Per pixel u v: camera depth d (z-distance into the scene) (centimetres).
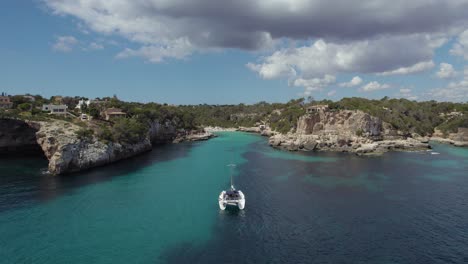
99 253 4325
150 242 4641
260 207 6075
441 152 13188
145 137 14250
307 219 5447
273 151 13900
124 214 5738
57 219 5484
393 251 4334
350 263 4028
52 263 4075
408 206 6081
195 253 4316
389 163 10600
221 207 5972
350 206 6084
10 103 15800
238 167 10100
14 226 5172
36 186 7538
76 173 9038
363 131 14412
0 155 11506
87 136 10138
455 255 4231
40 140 9325
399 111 19838
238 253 4300
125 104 18550
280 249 4400
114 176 8756
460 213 5712
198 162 11112
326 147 13912
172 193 7075
